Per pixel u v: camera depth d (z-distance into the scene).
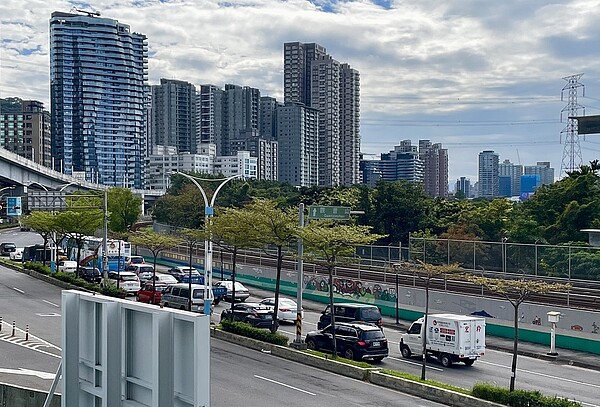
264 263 63.41
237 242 38.00
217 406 22.22
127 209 93.06
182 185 111.44
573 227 60.75
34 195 61.44
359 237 30.27
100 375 9.05
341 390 25.05
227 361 30.14
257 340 33.88
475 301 41.03
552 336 33.97
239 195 99.75
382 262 54.66
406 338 33.03
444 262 48.38
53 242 68.50
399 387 25.39
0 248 90.81
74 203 72.56
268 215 34.53
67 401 9.49
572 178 68.12
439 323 31.34
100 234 88.62
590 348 34.53
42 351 32.00
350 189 92.44
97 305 9.07
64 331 9.53
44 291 54.81
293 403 22.83
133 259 74.69
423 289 44.56
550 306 37.09
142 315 8.23
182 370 7.47
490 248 46.03
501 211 70.19
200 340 7.09
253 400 23.14
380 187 78.19
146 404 8.13
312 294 54.12
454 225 69.38
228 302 52.41
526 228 63.47
